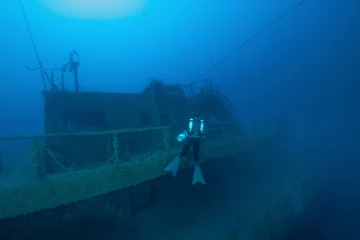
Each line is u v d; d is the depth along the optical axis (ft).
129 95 38.34
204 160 28.68
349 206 51.16
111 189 19.29
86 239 26.17
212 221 36.83
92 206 21.08
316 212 45.75
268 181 50.72
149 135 37.52
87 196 18.08
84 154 31.40
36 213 16.57
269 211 37.68
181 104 40.55
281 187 48.93
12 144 124.57
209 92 50.80
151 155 25.57
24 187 15.96
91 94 35.58
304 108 123.95
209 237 32.86
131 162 22.30
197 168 19.76
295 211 40.81
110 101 36.78
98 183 18.72
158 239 31.65
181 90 43.21
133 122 37.50
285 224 37.11
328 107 115.75
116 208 25.20
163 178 23.89
